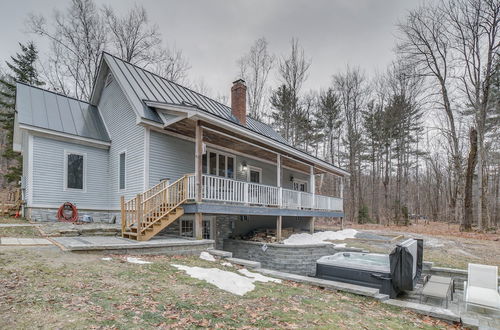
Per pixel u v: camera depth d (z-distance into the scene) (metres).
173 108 9.42
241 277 5.89
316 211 15.22
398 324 4.42
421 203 38.47
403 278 6.27
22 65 23.94
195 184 8.82
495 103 18.61
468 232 16.59
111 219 11.70
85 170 11.76
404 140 27.23
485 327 4.78
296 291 5.55
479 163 17.19
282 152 13.01
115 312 3.41
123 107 11.75
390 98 26.50
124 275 4.89
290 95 27.48
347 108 29.08
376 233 15.73
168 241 7.89
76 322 3.05
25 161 11.55
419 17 19.77
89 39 23.42
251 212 10.66
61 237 7.95
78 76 23.31
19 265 4.79
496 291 6.26
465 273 8.25
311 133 30.08
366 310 4.98
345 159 31.72
